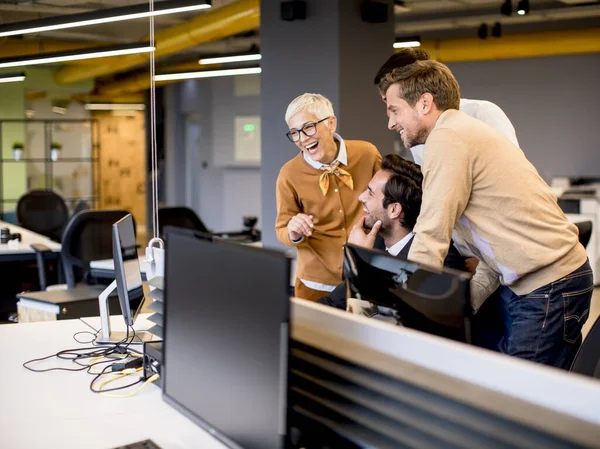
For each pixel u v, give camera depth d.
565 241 2.14
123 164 17.19
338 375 1.40
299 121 3.05
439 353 1.22
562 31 9.14
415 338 1.26
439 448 1.19
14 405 1.92
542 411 1.07
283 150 5.36
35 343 2.56
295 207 3.26
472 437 1.15
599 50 9.05
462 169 2.05
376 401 1.31
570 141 10.24
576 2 8.53
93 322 2.88
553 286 2.14
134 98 14.88
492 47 9.49
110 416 1.83
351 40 5.08
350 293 1.74
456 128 2.09
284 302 1.19
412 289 1.55
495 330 2.32
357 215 3.18
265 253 1.24
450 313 1.46
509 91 10.62
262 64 5.46
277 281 1.21
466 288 1.42
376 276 1.66
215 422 1.41
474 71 10.84
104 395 1.99
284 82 5.32
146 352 2.08
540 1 9.05
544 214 2.12
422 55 2.48
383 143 5.43
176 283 1.57
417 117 2.21
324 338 1.44
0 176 12.52
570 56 10.17
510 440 1.09
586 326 5.90
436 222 2.05
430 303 1.50
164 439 1.68
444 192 2.05
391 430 1.28
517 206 2.08
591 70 10.05
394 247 2.46
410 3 8.81
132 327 2.54
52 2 8.29
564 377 1.05
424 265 1.53
